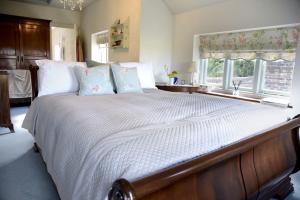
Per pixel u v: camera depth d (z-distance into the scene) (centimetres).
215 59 386
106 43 551
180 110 162
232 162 117
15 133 316
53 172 143
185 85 379
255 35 320
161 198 84
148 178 73
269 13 286
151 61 412
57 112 168
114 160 91
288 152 169
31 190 182
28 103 493
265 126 153
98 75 247
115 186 69
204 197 100
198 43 400
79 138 119
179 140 106
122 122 128
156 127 119
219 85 387
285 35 289
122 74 264
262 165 141
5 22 473
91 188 94
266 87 326
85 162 103
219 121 136
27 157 241
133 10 404
